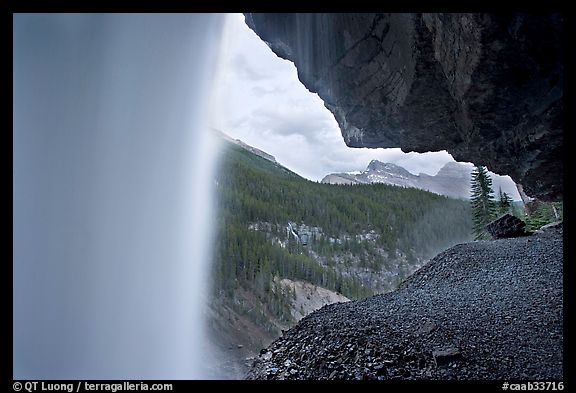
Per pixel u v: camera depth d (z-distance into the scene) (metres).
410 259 140.88
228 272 90.56
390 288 127.75
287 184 171.75
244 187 156.38
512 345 12.94
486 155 16.20
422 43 12.74
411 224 151.12
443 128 16.83
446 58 12.23
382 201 170.00
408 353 12.04
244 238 110.38
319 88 20.42
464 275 27.83
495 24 9.80
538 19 9.50
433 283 28.20
